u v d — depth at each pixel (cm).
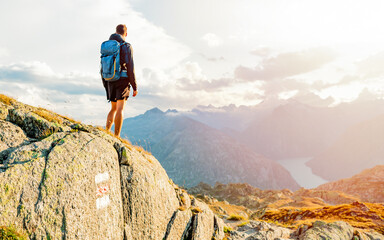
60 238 263
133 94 404
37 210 256
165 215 427
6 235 227
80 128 367
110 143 372
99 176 321
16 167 263
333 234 910
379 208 2573
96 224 302
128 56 388
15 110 328
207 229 536
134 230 357
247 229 917
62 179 282
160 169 464
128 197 357
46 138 314
